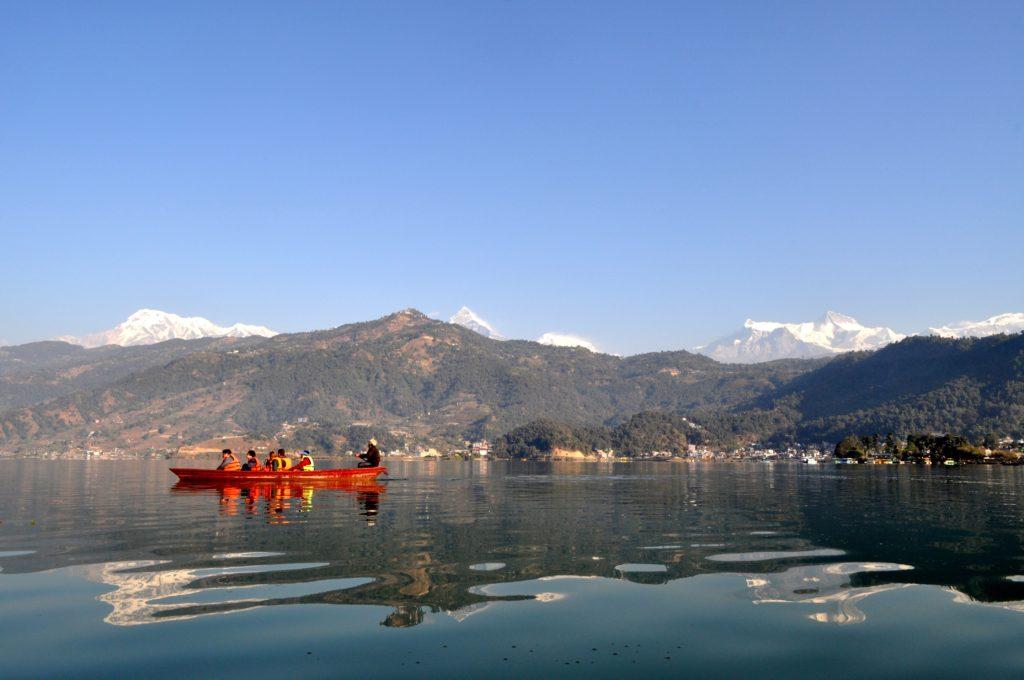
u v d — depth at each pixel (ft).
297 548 58.75
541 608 39.06
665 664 30.60
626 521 82.07
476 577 46.83
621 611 38.63
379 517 85.51
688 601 40.78
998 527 76.23
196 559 53.42
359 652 31.76
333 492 135.23
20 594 42.04
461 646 32.68
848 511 97.25
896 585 44.96
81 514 89.51
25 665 30.14
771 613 38.34
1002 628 35.81
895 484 195.62
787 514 92.48
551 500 118.93
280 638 33.63
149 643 32.94
